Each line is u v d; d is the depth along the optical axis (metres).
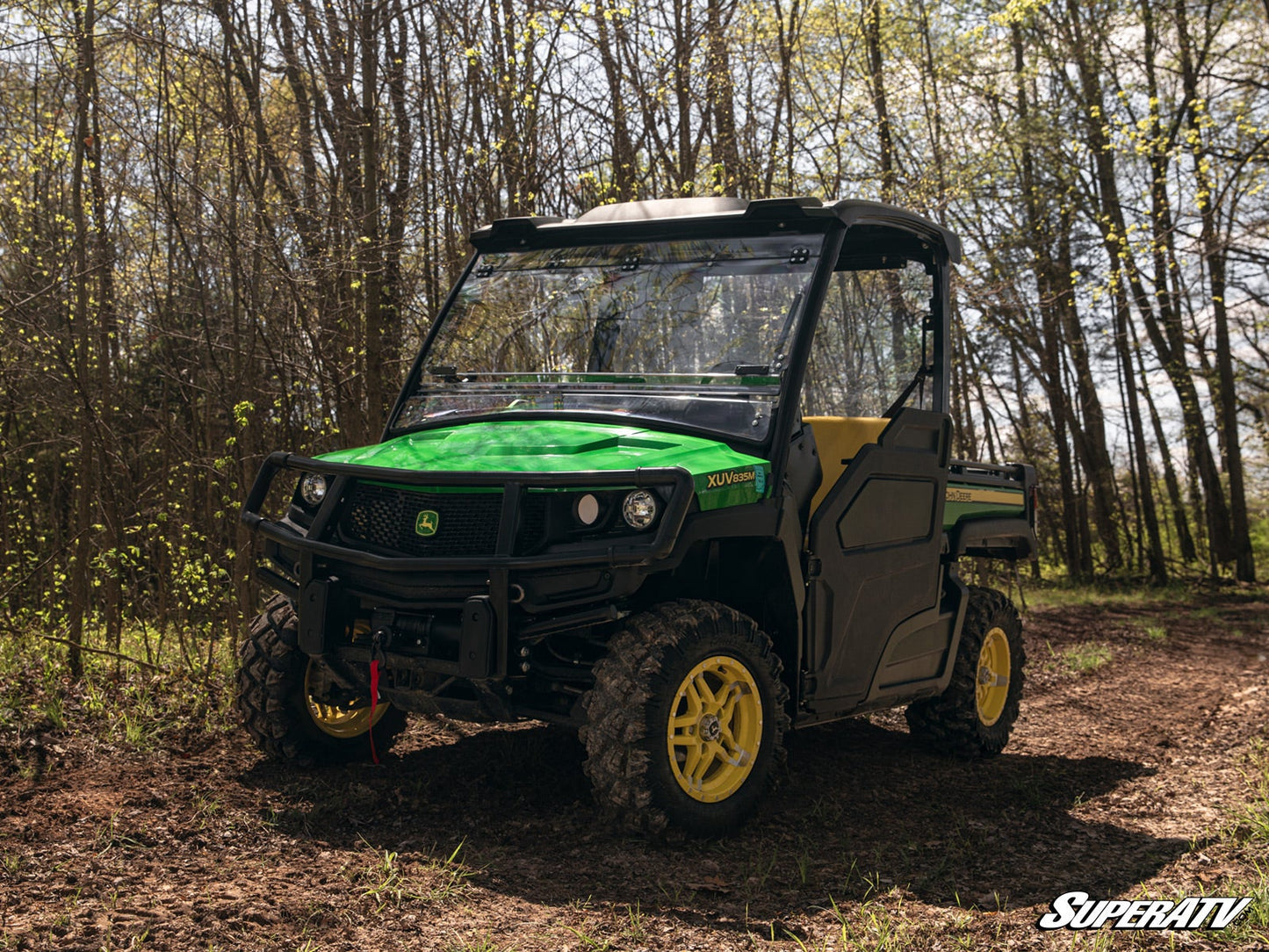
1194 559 27.81
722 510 3.96
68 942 2.91
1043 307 20.69
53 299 7.37
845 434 4.86
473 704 3.98
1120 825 4.59
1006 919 3.38
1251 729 6.70
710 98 10.34
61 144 7.86
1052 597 17.36
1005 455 26.11
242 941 2.98
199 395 9.22
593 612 3.79
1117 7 19.91
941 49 18.59
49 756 4.66
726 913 3.35
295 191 8.29
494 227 5.24
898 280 5.31
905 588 5.04
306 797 4.38
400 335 8.69
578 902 3.37
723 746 4.18
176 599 7.84
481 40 8.95
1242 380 24.53
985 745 5.86
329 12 8.00
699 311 4.60
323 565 4.27
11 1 7.19
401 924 3.14
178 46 7.23
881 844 4.19
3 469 8.38
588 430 4.27
